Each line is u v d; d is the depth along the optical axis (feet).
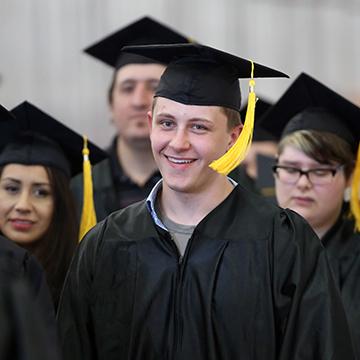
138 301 23.12
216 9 55.21
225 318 22.65
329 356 22.48
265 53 56.13
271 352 22.56
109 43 38.50
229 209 23.59
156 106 23.61
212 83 23.49
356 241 29.45
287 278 22.94
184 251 23.31
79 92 52.65
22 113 29.22
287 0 56.65
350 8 57.47
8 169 28.50
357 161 29.71
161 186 24.35
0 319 15.81
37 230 28.43
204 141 22.90
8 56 51.83
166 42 38.04
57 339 22.15
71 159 30.63
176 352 22.65
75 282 23.85
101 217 34.65
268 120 32.94
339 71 57.16
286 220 23.67
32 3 52.19
